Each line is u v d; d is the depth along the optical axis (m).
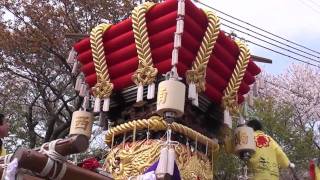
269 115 16.39
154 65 5.68
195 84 5.58
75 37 7.32
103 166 5.87
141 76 5.66
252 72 6.55
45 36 13.88
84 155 12.01
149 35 5.73
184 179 5.39
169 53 5.59
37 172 3.97
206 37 5.71
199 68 5.64
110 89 6.01
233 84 6.16
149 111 5.81
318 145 19.08
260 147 7.09
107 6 14.37
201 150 5.84
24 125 16.98
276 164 7.13
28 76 14.88
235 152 6.58
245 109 6.66
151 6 5.76
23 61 14.41
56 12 14.04
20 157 3.83
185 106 5.81
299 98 22.78
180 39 5.38
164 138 5.54
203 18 5.74
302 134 17.50
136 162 5.52
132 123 5.72
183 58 5.58
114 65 6.06
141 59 5.71
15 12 14.02
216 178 13.98
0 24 13.85
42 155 3.97
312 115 22.73
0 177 3.86
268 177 6.93
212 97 6.02
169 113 5.22
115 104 6.15
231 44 6.12
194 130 5.81
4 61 14.28
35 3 14.04
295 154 16.20
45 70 14.88
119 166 5.64
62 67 14.92
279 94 22.84
